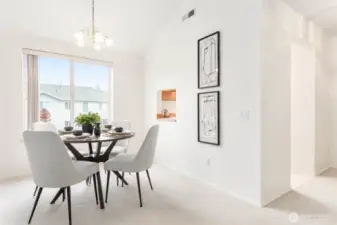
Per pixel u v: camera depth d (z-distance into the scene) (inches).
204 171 126.9
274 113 101.2
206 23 122.6
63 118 159.8
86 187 119.5
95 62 168.1
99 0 128.0
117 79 178.4
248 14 99.7
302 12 117.2
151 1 135.5
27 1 119.7
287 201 101.0
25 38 137.6
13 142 135.6
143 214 89.7
